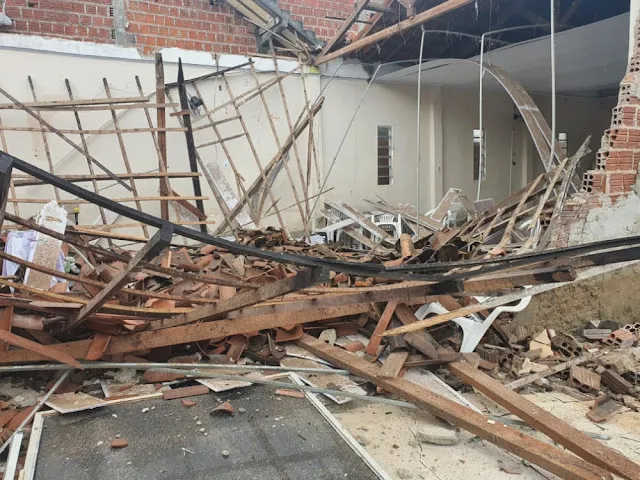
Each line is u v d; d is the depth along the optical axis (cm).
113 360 307
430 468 239
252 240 522
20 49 573
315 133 764
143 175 576
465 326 355
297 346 359
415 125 861
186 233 174
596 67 749
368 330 380
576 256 212
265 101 698
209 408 269
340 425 251
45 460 220
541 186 493
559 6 609
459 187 925
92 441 235
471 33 691
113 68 629
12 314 292
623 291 429
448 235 432
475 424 245
